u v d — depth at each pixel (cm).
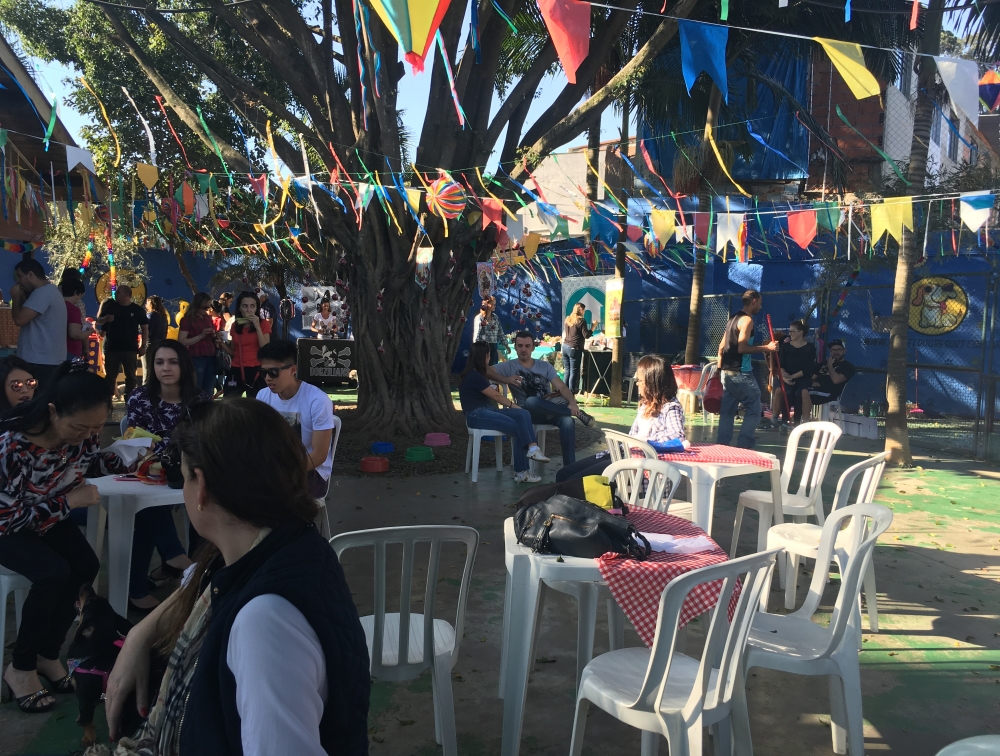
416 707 329
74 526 339
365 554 527
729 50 1170
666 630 233
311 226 1093
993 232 1143
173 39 848
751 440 865
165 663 154
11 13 1519
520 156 953
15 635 389
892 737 315
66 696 329
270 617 117
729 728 261
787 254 1608
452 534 281
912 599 471
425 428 962
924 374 1269
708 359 1534
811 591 331
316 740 114
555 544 286
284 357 438
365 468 780
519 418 749
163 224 1061
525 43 1238
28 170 909
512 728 285
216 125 1484
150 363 439
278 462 133
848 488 443
